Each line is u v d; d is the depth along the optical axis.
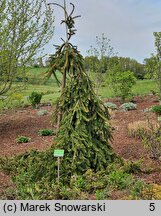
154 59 16.09
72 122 6.26
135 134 9.83
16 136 11.57
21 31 11.76
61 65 6.46
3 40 11.34
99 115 6.28
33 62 12.22
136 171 6.46
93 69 19.08
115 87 18.92
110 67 19.41
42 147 9.77
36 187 5.56
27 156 7.36
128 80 17.92
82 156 6.09
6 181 6.45
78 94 6.21
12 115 15.77
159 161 7.41
